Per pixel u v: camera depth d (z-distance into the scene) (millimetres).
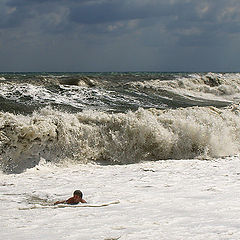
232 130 22219
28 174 14641
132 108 33844
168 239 6512
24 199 10234
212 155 19422
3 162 15289
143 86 53469
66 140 17219
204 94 61375
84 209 8922
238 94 64312
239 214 8281
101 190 11273
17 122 15977
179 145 19219
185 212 8477
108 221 7777
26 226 7496
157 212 8500
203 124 20578
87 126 18250
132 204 9383
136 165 16703
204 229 7090
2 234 6973
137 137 18562
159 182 12539
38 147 16312
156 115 21625
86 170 15484
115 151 18188
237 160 17953
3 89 33406
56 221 7871
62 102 31984
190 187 11609
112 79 63312
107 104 34250
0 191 11336
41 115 18672
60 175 14305
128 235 6750
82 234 6879
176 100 46375
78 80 50594
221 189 11250
